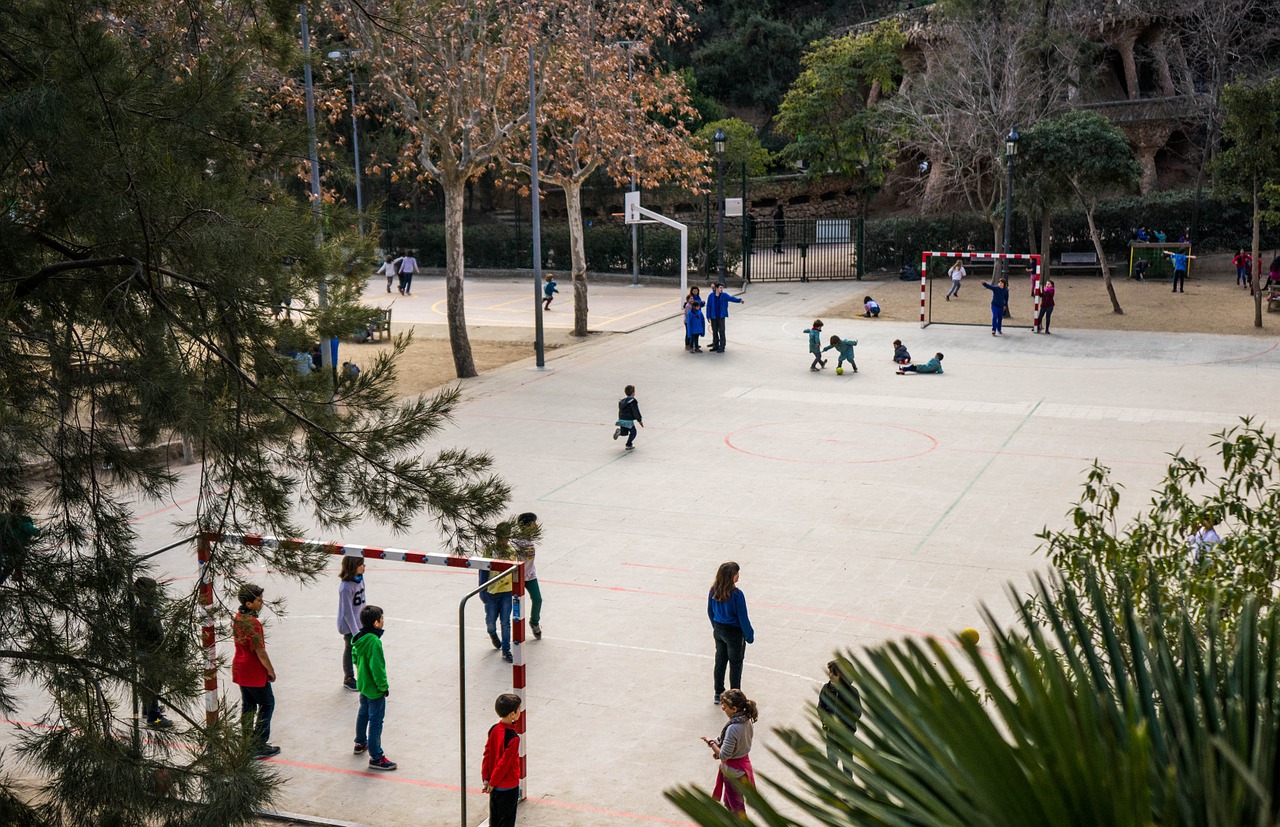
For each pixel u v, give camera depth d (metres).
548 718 11.34
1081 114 38.75
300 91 21.88
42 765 7.53
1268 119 32.88
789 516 17.77
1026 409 24.95
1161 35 54.25
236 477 8.89
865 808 2.39
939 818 2.28
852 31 58.94
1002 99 44.41
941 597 14.31
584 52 32.91
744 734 8.97
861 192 59.78
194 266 8.39
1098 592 3.21
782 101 61.88
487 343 34.22
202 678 8.47
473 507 9.40
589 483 19.70
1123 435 22.48
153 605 8.19
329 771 10.45
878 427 23.62
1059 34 47.38
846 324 37.34
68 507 8.12
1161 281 45.22
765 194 59.59
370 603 14.58
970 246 48.91
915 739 2.41
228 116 9.07
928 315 37.00
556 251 52.69
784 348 33.09
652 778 10.20
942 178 53.12
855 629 13.34
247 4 9.51
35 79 7.48
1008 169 36.38
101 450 8.12
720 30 67.62
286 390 9.13
